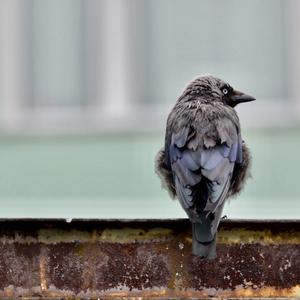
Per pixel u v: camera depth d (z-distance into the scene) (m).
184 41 18.19
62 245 6.85
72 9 18.42
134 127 17.73
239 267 6.89
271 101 17.83
